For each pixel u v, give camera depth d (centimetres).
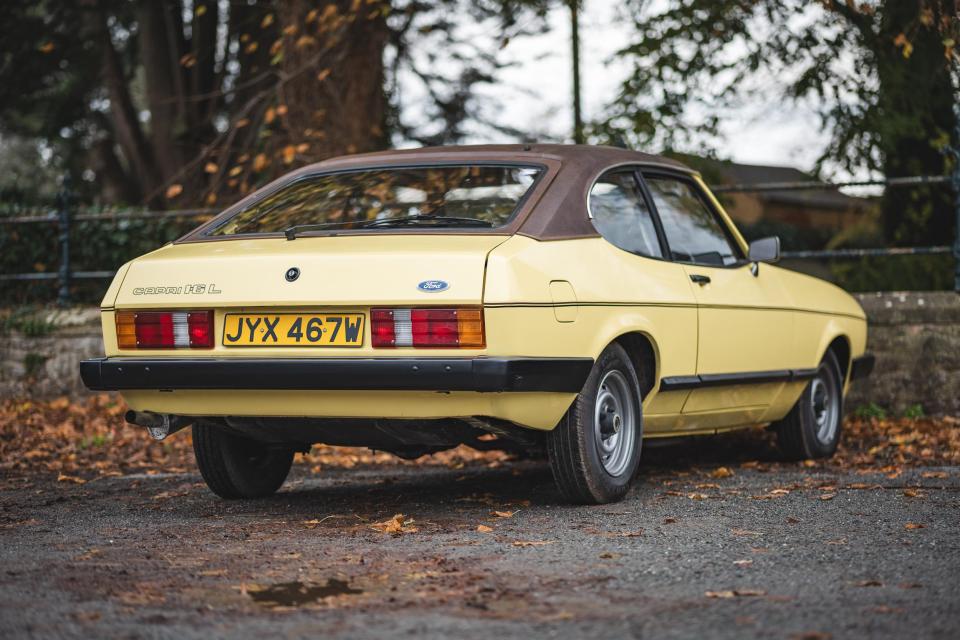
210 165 1155
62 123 1936
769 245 634
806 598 343
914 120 1168
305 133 1141
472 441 514
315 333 467
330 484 644
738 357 609
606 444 525
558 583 363
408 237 480
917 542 430
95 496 594
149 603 342
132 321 499
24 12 1662
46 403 1025
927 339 925
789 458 712
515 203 506
